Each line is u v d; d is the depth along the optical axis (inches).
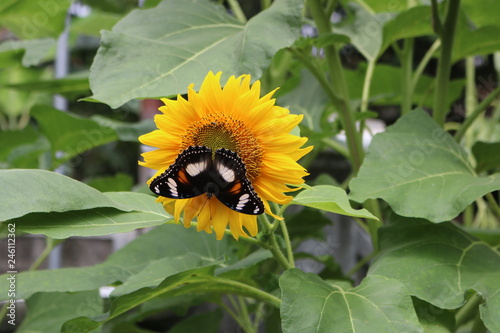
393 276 33.6
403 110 45.4
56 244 46.0
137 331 45.7
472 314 40.0
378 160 35.4
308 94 46.8
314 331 30.5
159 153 30.9
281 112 30.8
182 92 32.4
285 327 30.8
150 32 34.8
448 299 32.5
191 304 42.8
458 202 33.4
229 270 36.4
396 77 53.7
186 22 35.5
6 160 54.6
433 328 32.6
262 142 30.5
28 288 37.0
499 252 34.8
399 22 41.8
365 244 62.6
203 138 30.5
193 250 41.4
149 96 32.2
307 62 39.5
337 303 31.3
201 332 46.6
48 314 42.3
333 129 47.2
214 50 34.0
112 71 33.1
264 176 30.5
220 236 30.5
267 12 34.8
